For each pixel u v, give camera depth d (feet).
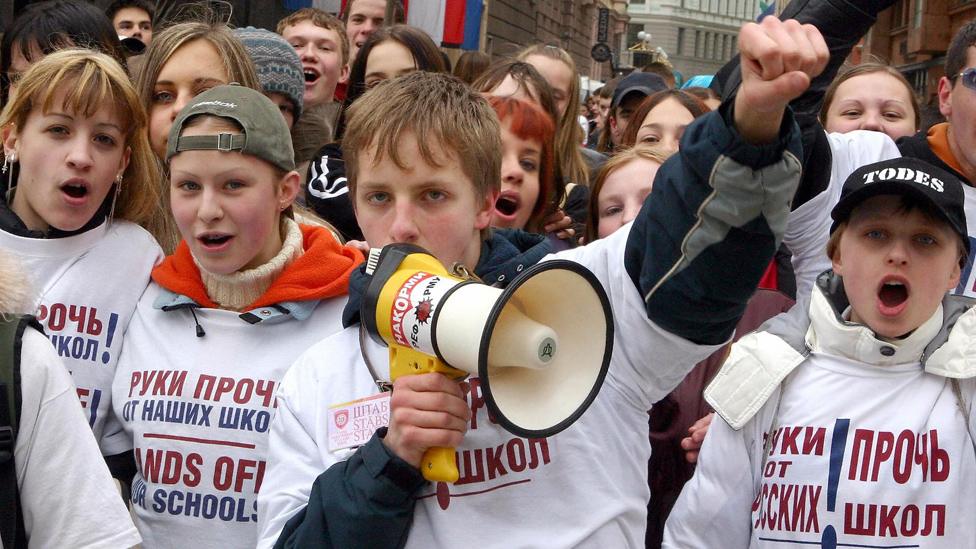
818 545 7.16
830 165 7.56
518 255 6.86
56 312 8.47
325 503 5.40
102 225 8.82
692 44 302.86
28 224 8.73
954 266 7.45
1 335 6.07
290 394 6.24
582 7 117.80
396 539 5.40
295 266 8.18
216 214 7.87
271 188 8.10
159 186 9.55
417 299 4.94
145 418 8.04
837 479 7.16
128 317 8.76
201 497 7.81
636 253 5.28
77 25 12.26
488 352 4.62
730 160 4.53
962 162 10.02
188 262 8.42
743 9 308.40
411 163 6.04
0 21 23.93
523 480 5.55
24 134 8.46
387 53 14.51
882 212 7.24
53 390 6.17
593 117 36.55
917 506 7.02
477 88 11.82
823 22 7.22
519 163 10.38
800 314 7.79
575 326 5.04
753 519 7.54
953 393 7.20
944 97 10.82
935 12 70.13
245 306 8.24
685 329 5.16
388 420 5.68
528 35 88.79
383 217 6.23
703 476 7.69
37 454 6.06
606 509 5.59
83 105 8.34
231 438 7.81
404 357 5.12
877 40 80.43
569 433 5.62
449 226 6.15
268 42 12.37
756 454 7.56
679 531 7.78
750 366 7.53
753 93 4.27
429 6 33.50
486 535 5.48
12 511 5.92
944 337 7.24
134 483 8.22
